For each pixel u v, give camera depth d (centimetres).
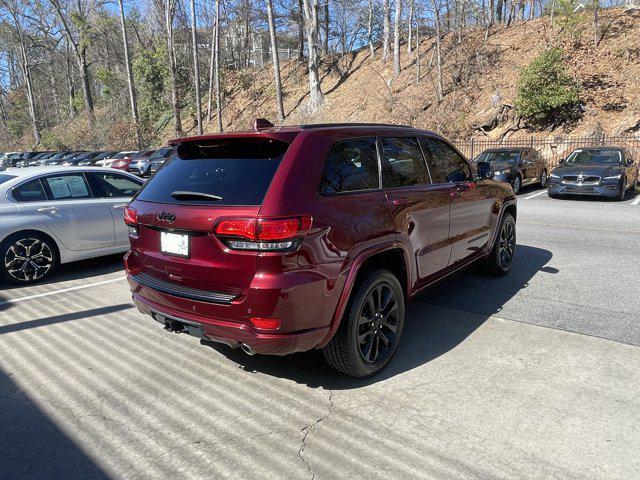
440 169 445
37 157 4038
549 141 2019
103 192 678
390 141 385
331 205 307
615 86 2084
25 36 5484
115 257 759
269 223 275
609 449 263
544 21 2750
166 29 4209
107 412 309
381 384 339
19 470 254
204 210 297
